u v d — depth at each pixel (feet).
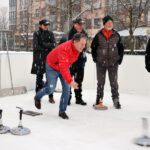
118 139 15.88
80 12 82.02
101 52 22.00
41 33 24.11
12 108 21.98
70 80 17.49
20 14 129.49
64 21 81.15
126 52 68.59
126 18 76.38
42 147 14.55
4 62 27.37
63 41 22.41
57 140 15.52
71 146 14.76
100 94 22.50
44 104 23.36
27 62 29.40
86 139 15.78
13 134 16.12
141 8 73.15
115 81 22.52
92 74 30.09
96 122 18.84
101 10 113.50
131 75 28.17
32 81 29.99
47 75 19.36
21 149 14.25
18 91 27.40
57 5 82.99
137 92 28.02
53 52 18.78
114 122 18.95
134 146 14.94
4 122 18.35
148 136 15.72
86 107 22.77
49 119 19.25
